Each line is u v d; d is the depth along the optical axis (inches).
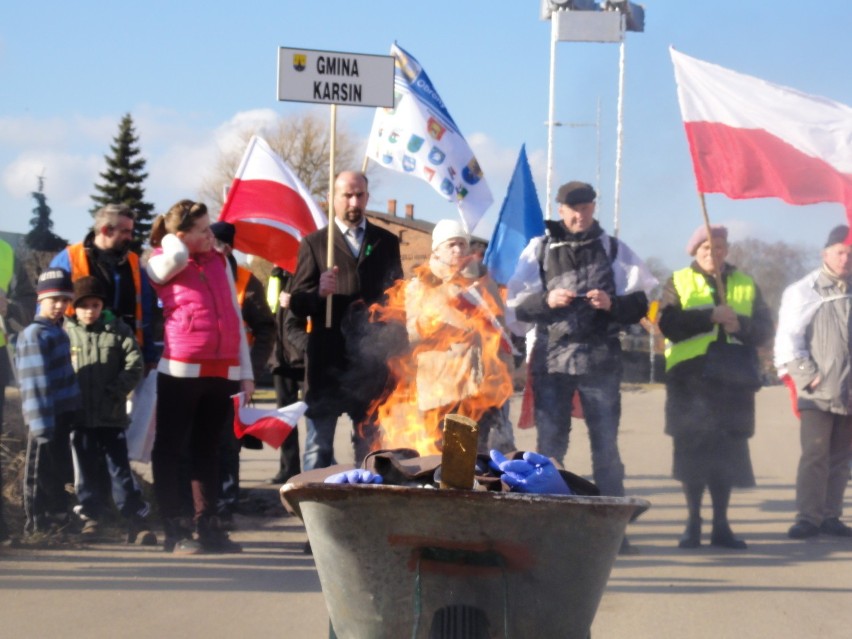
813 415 319.0
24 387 274.4
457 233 275.3
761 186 323.0
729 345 303.7
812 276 322.0
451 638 139.7
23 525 297.0
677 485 422.3
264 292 335.3
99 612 217.9
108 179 2229.3
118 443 294.0
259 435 285.3
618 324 293.7
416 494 135.5
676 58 329.1
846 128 322.0
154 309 320.5
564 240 295.0
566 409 295.7
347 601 144.2
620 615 225.6
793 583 256.7
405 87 381.7
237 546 280.5
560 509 136.7
